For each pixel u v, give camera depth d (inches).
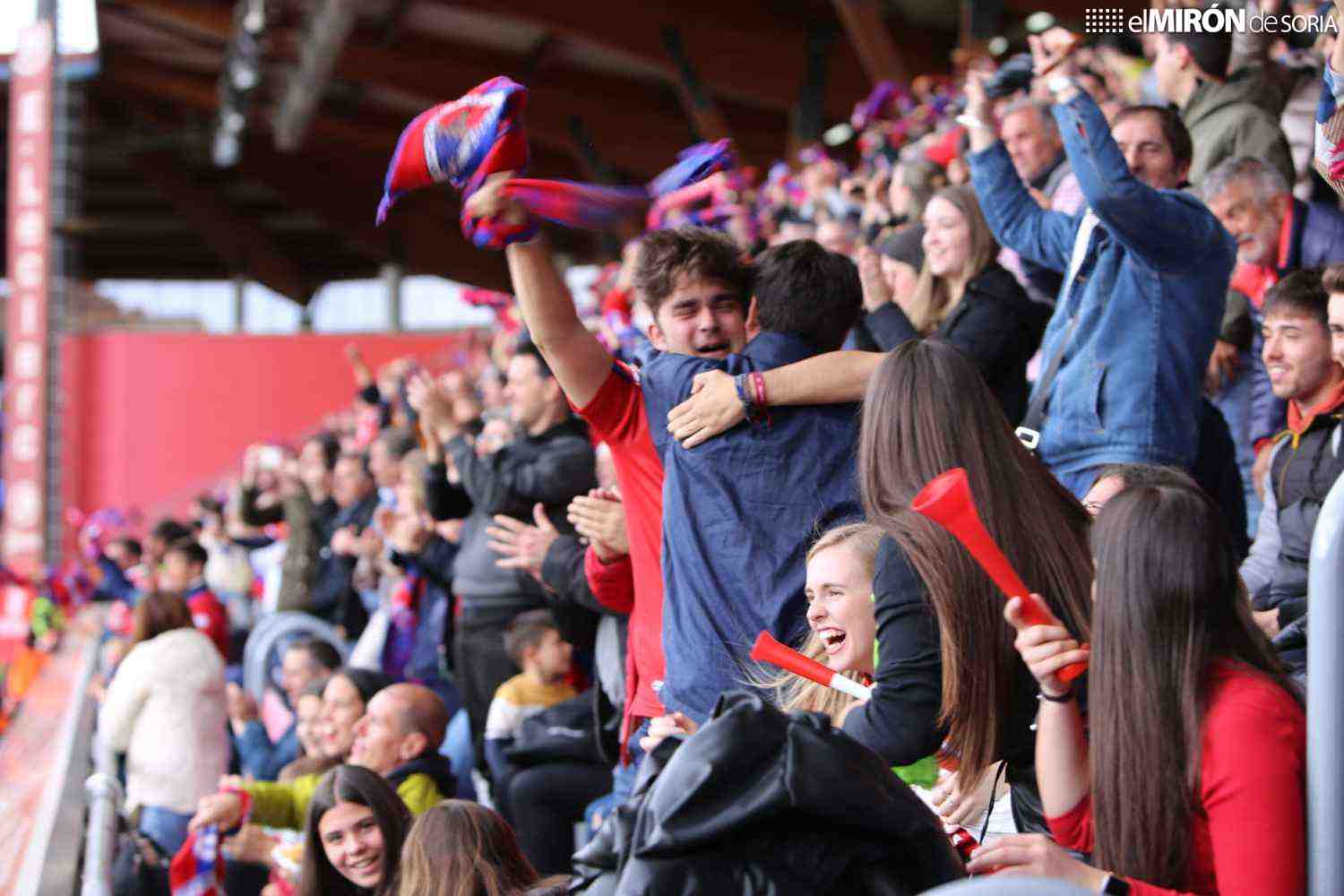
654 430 143.6
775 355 144.6
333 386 1272.1
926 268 214.5
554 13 900.6
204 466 1264.8
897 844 72.5
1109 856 90.0
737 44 909.2
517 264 140.6
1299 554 154.3
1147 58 289.4
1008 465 107.6
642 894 70.0
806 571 125.6
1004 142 203.6
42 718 363.3
